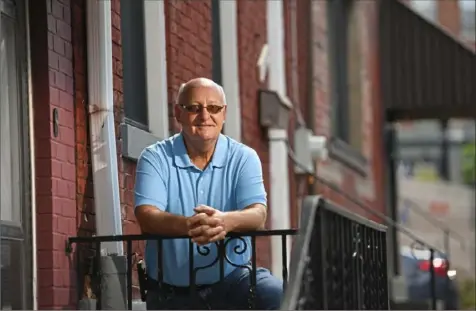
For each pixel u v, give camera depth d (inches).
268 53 563.5
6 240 314.3
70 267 334.0
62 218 331.3
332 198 697.6
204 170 325.1
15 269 318.7
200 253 320.5
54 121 330.3
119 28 378.0
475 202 1647.4
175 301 324.2
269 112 542.3
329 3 743.1
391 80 842.2
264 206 324.8
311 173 614.9
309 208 294.7
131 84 403.9
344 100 775.7
